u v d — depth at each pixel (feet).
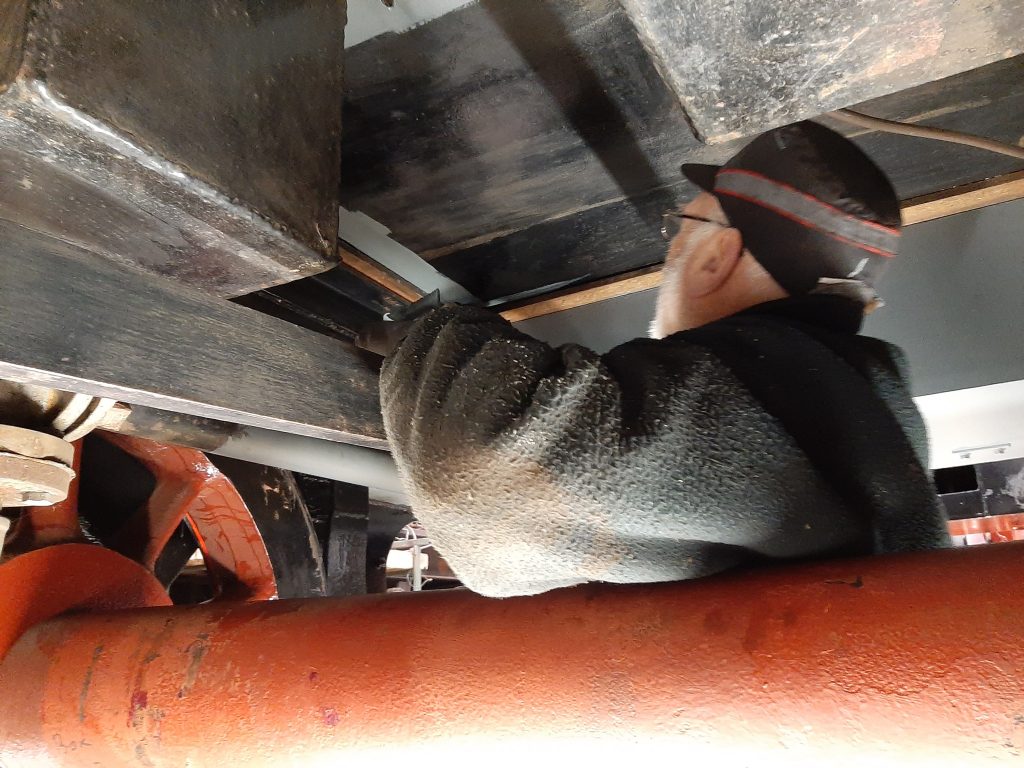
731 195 2.53
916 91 3.21
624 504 1.61
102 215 1.94
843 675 1.53
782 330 2.05
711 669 1.69
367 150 3.53
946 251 4.26
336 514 4.52
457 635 2.15
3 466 2.27
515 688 1.97
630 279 4.69
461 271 4.63
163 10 1.77
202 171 1.86
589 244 4.40
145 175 1.78
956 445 6.91
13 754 2.82
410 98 3.27
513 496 1.63
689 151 3.60
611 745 1.80
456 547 1.78
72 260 1.56
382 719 2.16
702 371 1.77
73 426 2.53
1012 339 4.21
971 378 4.27
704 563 1.83
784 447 1.74
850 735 1.50
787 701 1.58
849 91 2.26
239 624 2.63
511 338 1.79
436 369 1.79
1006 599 1.48
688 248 2.73
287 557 4.21
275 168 2.11
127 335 1.65
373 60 3.10
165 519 3.89
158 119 1.74
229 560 4.38
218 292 2.51
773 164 2.42
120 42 1.66
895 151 3.73
